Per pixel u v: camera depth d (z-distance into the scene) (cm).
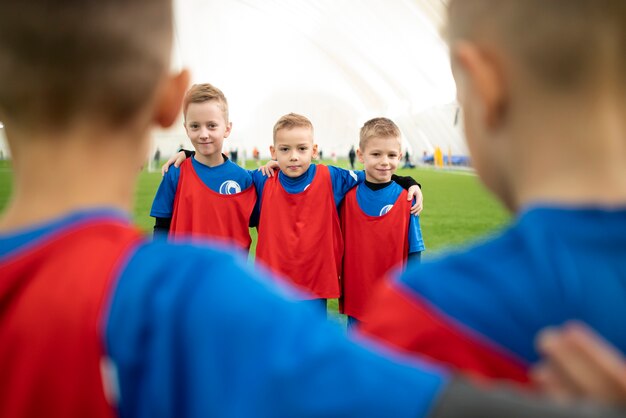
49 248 57
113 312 54
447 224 833
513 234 67
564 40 61
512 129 67
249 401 48
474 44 70
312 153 346
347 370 48
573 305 59
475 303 64
